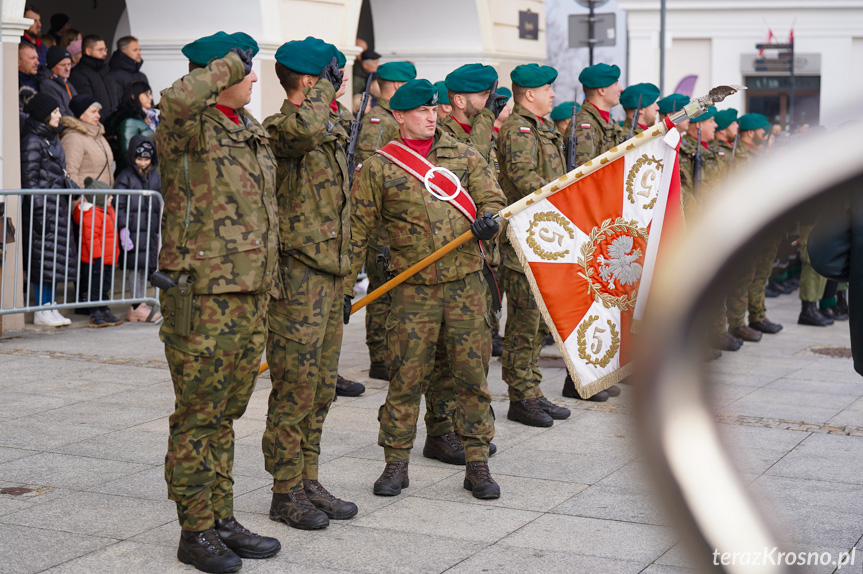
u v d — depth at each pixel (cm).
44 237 786
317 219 369
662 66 1368
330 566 335
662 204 423
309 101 357
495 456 485
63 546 347
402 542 359
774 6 2189
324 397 392
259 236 324
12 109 781
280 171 370
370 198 419
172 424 330
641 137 421
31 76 839
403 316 421
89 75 930
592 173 430
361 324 898
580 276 434
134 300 838
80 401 584
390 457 427
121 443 492
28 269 770
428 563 337
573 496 417
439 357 468
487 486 413
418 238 416
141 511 388
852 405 602
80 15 1259
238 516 388
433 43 1270
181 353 320
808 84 2198
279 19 939
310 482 395
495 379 668
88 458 464
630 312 432
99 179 855
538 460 477
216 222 317
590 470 458
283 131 354
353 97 1138
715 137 939
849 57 2162
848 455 484
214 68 306
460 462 474
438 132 435
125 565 330
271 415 380
